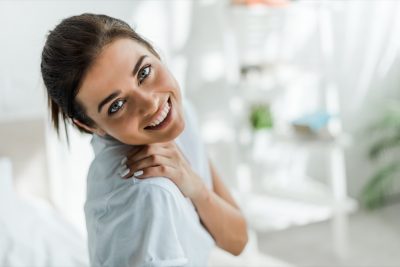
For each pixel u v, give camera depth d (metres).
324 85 2.73
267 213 2.58
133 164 0.73
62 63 0.64
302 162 2.82
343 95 2.82
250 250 2.43
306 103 2.72
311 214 2.57
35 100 2.02
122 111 0.67
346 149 2.91
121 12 2.16
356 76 2.82
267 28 2.44
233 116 2.37
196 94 2.44
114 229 0.72
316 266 2.40
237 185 2.46
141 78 0.68
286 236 2.71
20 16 1.95
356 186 2.98
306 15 2.57
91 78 0.64
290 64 2.58
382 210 2.93
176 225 0.73
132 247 0.71
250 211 2.59
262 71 2.46
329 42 2.51
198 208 0.83
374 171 2.99
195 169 0.95
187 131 0.94
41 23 1.98
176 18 2.30
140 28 2.23
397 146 2.84
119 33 0.66
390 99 2.91
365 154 2.95
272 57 2.51
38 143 2.02
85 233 2.07
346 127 2.88
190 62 2.38
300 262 2.45
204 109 2.47
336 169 2.45
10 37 1.95
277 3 2.36
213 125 2.51
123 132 0.68
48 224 1.73
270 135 2.55
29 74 2.00
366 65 2.82
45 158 2.03
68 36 0.64
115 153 0.77
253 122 2.56
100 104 0.66
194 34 2.36
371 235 2.65
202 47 2.39
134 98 0.66
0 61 1.95
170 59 2.33
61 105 0.70
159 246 0.70
